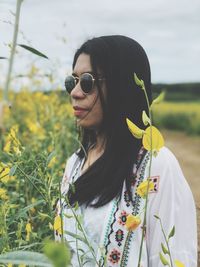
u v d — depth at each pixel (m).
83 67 1.57
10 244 1.68
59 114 4.88
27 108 5.50
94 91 1.56
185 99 35.78
